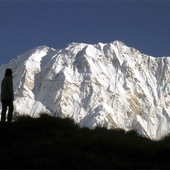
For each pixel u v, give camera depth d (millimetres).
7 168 21766
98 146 27500
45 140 27859
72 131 30734
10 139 28188
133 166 23828
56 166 22469
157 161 25562
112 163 24016
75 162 23391
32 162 22734
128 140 30547
